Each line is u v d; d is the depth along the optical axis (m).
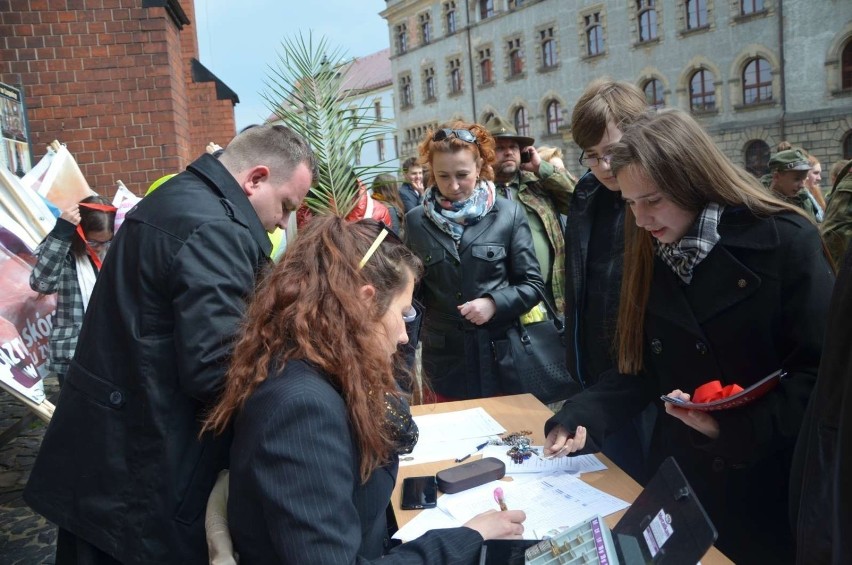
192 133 7.97
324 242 1.30
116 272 1.69
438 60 44.81
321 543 1.07
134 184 5.66
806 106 27.27
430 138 2.87
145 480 1.63
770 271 1.54
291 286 1.25
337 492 1.11
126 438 1.65
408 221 2.97
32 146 5.50
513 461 1.96
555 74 37.06
